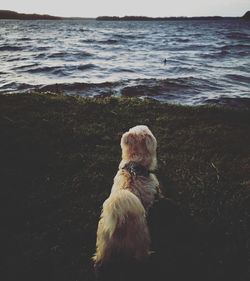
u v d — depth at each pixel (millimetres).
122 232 973
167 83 5047
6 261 1179
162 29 34406
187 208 1408
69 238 1280
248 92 4746
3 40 16516
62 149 1973
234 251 1188
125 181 1094
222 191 1546
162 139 2146
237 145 2066
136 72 6543
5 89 4715
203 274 1107
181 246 1214
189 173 1691
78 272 1135
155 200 1190
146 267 1100
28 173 1719
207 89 4895
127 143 1149
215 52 11273
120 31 29141
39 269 1148
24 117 2408
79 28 36969
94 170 1746
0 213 1418
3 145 1951
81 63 7645
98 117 2535
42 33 24844
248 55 10508
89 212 1417
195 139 2158
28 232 1317
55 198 1513
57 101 2910
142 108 2793
